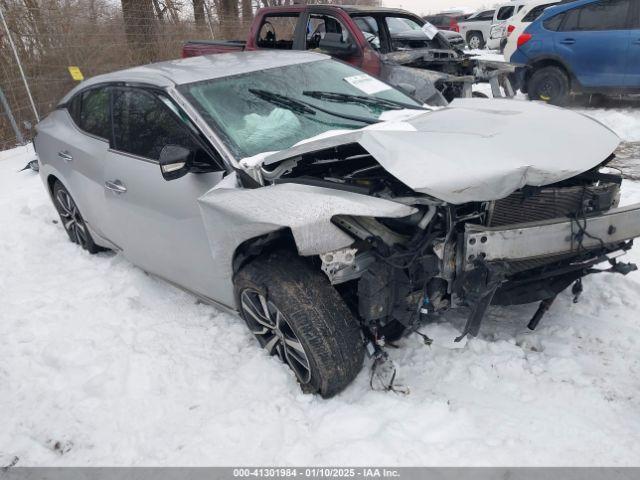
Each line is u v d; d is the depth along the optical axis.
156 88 3.63
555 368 2.94
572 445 2.46
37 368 3.40
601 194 2.86
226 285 3.22
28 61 11.26
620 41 8.39
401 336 3.05
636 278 3.72
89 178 4.27
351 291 3.04
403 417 2.68
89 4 12.56
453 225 2.69
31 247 5.30
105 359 3.38
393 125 3.13
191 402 2.97
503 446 2.48
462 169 2.57
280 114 3.53
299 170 3.07
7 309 4.14
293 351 2.92
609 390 2.76
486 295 2.68
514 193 2.75
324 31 7.65
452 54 7.46
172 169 3.04
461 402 2.78
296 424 2.73
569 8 8.90
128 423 2.87
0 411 3.07
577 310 3.44
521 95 10.84
